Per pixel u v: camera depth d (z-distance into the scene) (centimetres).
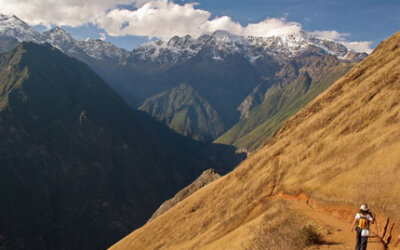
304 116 5344
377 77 3969
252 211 3488
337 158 3052
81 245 15525
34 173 17362
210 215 4369
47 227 15338
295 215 2344
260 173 4184
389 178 2000
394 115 2986
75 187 18362
